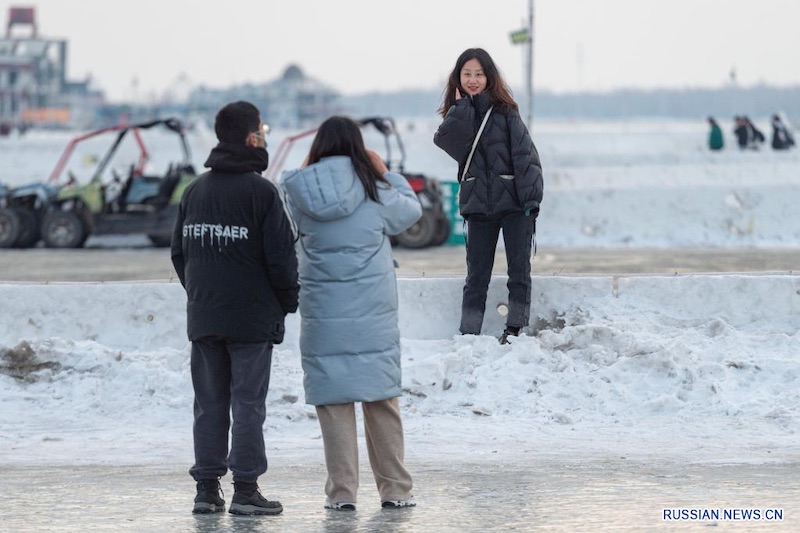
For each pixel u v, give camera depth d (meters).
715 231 76.44
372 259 17.98
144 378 27.52
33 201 74.31
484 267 29.02
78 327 30.92
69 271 57.31
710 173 94.00
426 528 17.23
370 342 17.97
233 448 18.08
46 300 31.02
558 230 77.00
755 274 31.69
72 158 140.50
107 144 149.25
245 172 17.91
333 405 18.20
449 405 26.30
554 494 19.30
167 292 30.80
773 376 26.89
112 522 17.78
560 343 28.08
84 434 25.06
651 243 75.62
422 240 69.12
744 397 26.12
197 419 18.34
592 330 28.06
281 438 24.55
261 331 17.84
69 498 19.38
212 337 17.91
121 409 26.75
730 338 28.89
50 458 22.78
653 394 26.33
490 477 20.64
